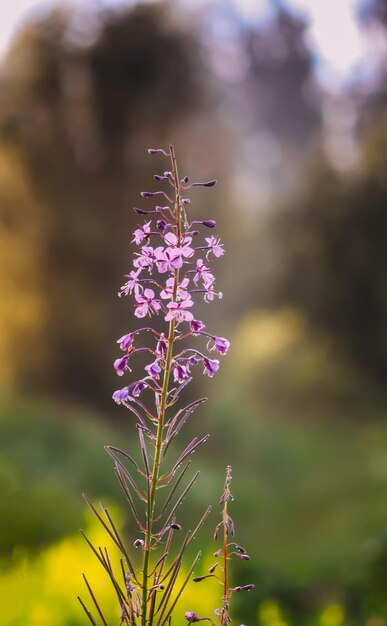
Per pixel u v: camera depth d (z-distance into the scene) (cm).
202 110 2328
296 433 2403
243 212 2548
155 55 2250
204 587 528
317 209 3122
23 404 1808
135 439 1795
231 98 2822
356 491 1627
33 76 2172
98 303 2102
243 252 2920
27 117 2141
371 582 814
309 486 1792
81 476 1433
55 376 2067
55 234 2108
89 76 2202
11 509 837
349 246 3047
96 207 2152
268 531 1368
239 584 784
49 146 2128
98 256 2122
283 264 3206
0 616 500
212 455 2116
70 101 2183
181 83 2277
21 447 1520
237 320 3225
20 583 543
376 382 2944
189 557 835
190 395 2161
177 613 485
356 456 2091
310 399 2820
